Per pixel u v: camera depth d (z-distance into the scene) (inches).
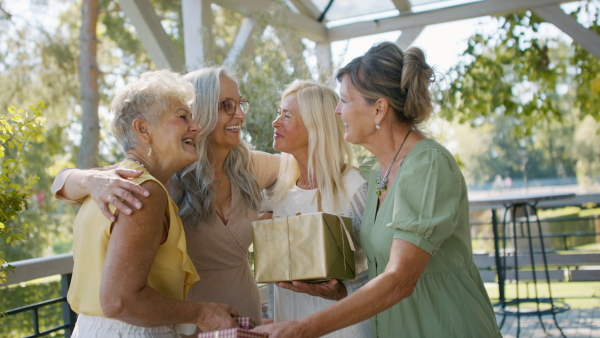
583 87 310.8
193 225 83.6
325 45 231.9
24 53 403.5
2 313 98.4
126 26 441.1
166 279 64.2
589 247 328.5
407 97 70.5
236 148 89.7
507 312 175.9
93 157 397.1
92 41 400.2
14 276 103.7
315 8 220.2
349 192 85.5
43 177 401.1
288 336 56.3
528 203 180.1
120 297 57.7
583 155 826.2
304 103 87.6
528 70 296.8
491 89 295.4
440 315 68.2
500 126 876.0
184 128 67.2
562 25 208.5
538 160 862.5
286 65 172.7
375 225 72.2
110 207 60.2
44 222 403.2
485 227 441.4
